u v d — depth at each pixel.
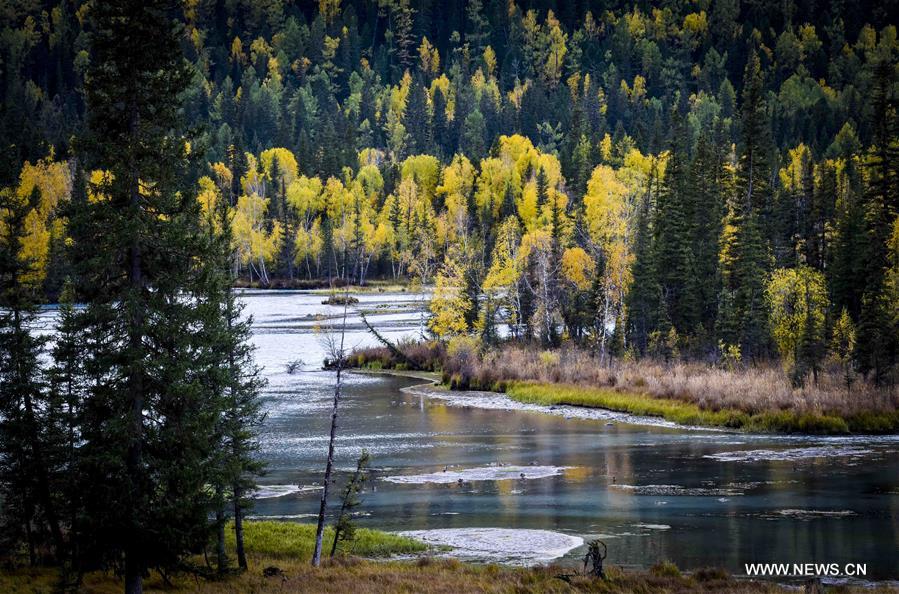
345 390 106.12
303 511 55.19
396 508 55.78
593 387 98.00
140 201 35.50
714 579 38.22
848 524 49.34
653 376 98.38
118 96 34.94
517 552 45.34
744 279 117.12
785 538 46.69
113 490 34.56
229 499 40.91
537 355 114.50
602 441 76.25
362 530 49.59
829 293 119.31
